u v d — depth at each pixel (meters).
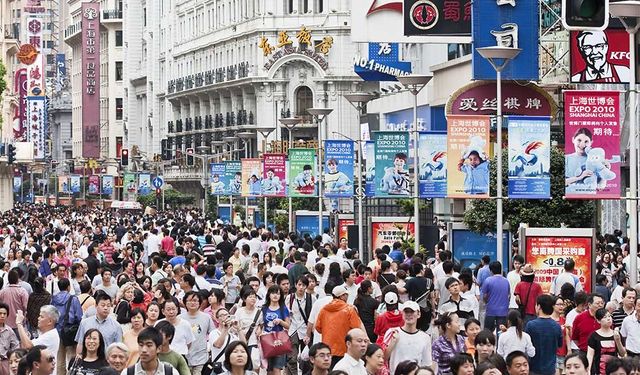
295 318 35.66
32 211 156.25
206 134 196.12
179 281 40.53
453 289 35.56
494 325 38.81
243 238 63.44
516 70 68.31
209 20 198.12
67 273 40.12
